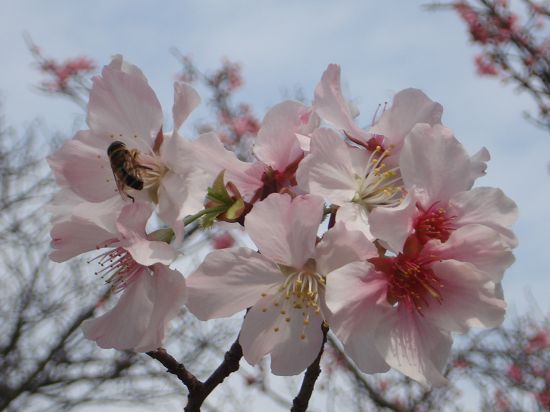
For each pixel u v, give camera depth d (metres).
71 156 0.19
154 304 0.18
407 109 0.19
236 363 0.19
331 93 0.19
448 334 0.18
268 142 0.19
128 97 0.19
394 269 0.18
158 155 0.19
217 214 0.18
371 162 0.19
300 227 0.18
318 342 0.18
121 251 0.19
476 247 0.17
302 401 0.20
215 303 0.18
